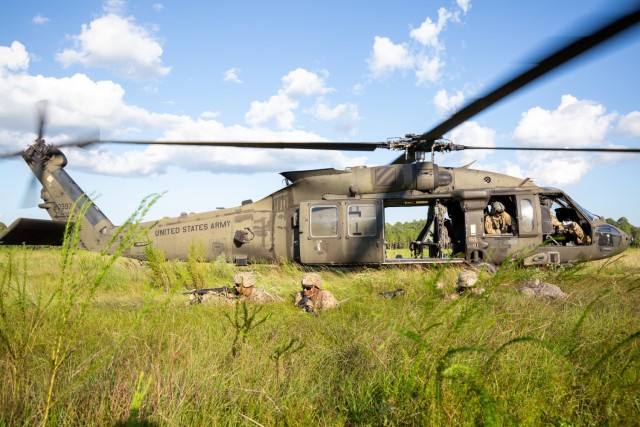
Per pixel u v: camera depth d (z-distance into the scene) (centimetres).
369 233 1052
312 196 1106
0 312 298
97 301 737
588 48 236
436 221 1084
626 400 251
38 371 305
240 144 891
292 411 267
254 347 362
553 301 580
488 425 194
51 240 1226
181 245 1198
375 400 285
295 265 1108
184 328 439
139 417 246
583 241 1080
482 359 311
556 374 295
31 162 1343
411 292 650
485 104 457
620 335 370
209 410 264
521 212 1055
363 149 1015
